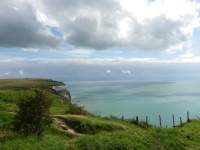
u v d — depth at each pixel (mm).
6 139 23812
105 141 25188
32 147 22016
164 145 28531
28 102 26953
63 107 67750
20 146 22000
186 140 32938
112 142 25016
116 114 143375
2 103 54656
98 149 23625
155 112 157875
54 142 24234
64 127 42406
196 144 32250
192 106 187500
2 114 39188
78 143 24062
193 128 51094
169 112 159125
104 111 153250
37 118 26719
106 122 49312
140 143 26797
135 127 57125
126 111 158750
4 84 112625
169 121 123625
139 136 28859
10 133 25375
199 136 37188
